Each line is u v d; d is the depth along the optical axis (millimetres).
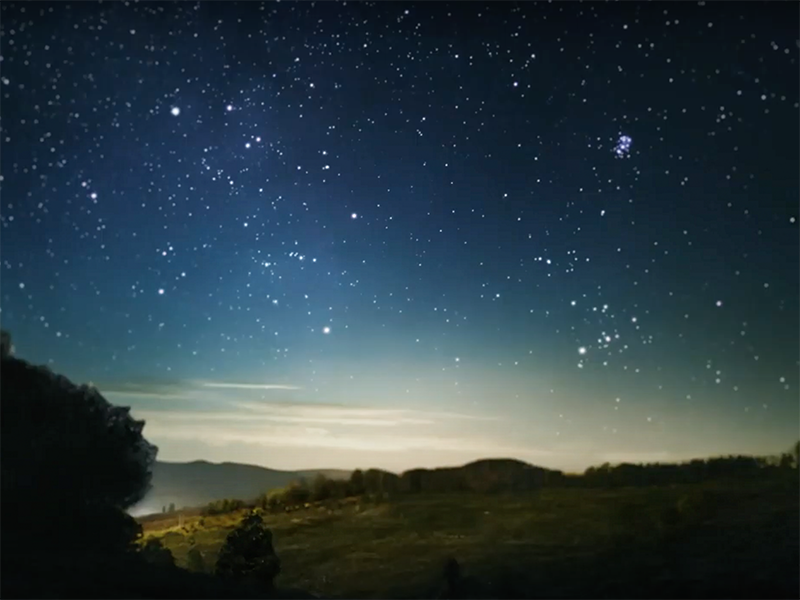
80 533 4781
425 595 5242
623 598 5043
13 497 4570
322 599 4512
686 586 5180
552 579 5379
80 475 4965
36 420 5105
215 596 3779
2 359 5453
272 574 4641
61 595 3148
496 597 5180
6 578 3201
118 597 3344
